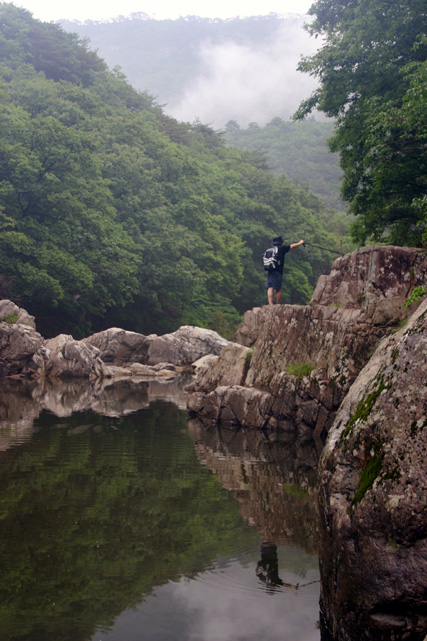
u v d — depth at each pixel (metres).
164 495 7.50
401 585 3.42
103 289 41.53
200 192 66.50
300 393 13.80
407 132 16.81
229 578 5.01
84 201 42.72
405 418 3.73
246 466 9.79
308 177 195.00
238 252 63.31
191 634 4.02
